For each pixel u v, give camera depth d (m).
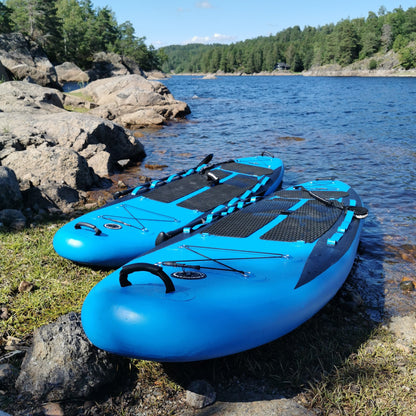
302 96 38.75
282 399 3.26
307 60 173.75
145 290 3.37
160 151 13.27
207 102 31.70
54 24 71.62
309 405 3.20
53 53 73.06
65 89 43.03
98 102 23.58
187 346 3.12
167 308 3.16
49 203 7.35
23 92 14.54
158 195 6.43
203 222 5.37
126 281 3.45
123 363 3.55
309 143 14.52
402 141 14.72
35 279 4.90
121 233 5.30
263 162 8.69
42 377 3.19
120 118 19.34
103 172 10.14
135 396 3.30
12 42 37.38
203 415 3.11
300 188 6.84
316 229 4.92
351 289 5.08
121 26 105.81
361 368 3.57
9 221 6.39
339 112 24.03
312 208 5.61
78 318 3.66
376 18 152.50
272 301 3.55
